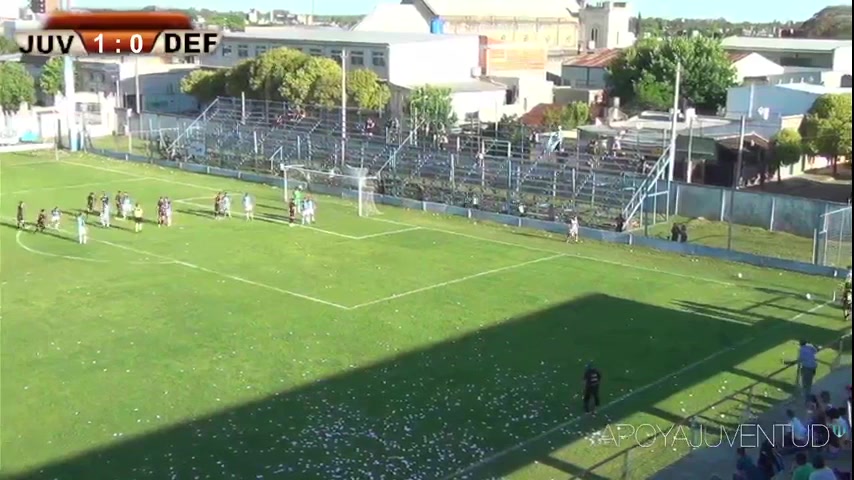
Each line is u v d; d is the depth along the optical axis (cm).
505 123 8912
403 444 2820
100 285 4541
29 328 3853
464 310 4244
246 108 9888
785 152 7781
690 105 11056
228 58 11856
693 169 7612
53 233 5722
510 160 6838
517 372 3456
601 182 6512
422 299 4409
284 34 11681
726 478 2445
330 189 7319
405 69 10475
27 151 9325
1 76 10738
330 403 3127
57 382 3262
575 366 3531
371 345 3734
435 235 5903
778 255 5397
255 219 6275
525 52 13062
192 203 6794
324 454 2736
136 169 8375
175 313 4100
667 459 2664
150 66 12612
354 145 8181
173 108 12506
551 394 3247
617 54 12812
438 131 8319
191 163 8469
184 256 5184
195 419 2973
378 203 7000
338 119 8944
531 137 7975
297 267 4981
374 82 9494
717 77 10881
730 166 7606
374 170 7625
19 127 9869
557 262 5238
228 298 4356
